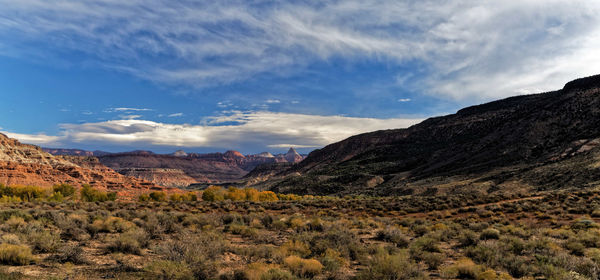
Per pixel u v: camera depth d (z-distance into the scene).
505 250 13.13
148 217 20.20
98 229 15.29
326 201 48.28
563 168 66.88
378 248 12.70
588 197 35.66
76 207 32.25
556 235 17.36
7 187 53.81
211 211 35.22
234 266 9.73
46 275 7.76
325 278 8.98
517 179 71.62
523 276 9.84
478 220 26.11
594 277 9.39
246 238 16.20
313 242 13.62
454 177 103.25
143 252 11.13
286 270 9.13
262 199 64.75
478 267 10.12
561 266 10.60
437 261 11.52
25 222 15.55
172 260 9.23
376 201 46.84
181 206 38.81
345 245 13.14
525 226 20.95
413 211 34.75
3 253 8.66
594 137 88.06
